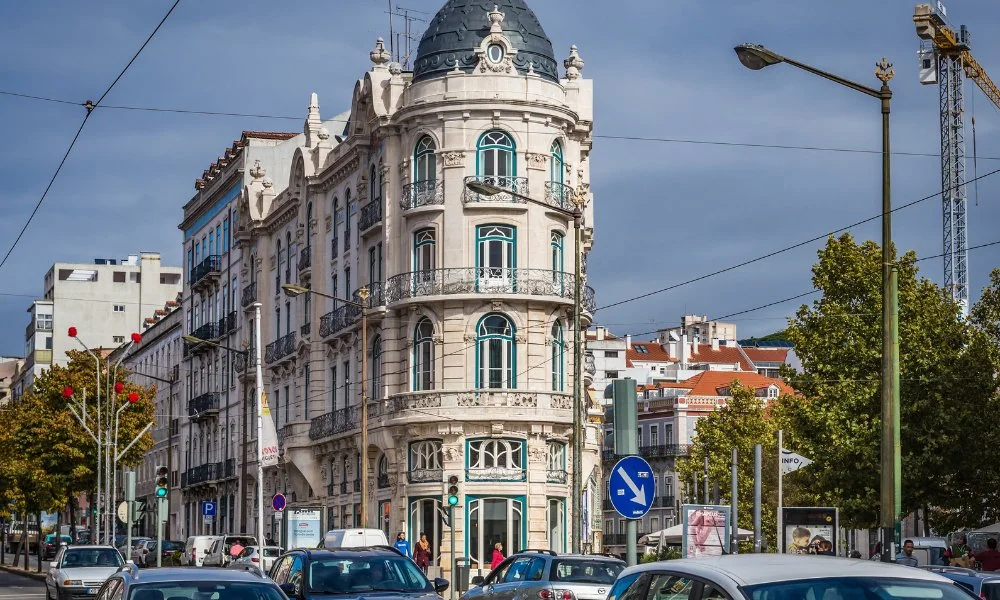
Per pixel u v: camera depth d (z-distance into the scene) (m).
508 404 54.66
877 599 9.76
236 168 83.25
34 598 48.47
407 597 19.86
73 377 74.12
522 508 54.81
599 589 23.80
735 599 9.91
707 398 118.75
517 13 58.34
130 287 156.38
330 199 66.88
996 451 45.41
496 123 55.53
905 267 48.03
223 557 56.28
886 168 24.77
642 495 21.42
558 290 55.88
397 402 56.38
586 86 60.31
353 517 61.91
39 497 73.06
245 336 79.50
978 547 49.28
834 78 24.66
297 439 66.50
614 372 142.62
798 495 52.91
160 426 103.19
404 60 67.06
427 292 55.62
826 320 47.91
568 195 57.03
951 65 122.31
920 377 46.00
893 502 24.23
